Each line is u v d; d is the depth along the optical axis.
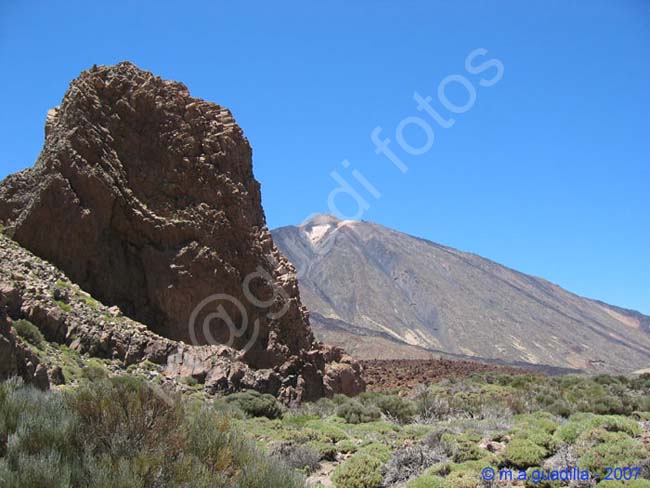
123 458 8.30
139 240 29.81
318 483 13.54
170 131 32.19
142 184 30.81
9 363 16.23
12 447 8.41
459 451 14.41
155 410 9.80
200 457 9.45
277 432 18.31
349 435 18.97
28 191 29.39
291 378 31.16
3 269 23.64
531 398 28.52
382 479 13.49
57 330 23.25
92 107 30.05
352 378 35.81
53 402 9.83
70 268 27.81
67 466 7.97
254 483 9.19
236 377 27.16
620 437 14.14
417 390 36.62
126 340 25.14
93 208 28.50
